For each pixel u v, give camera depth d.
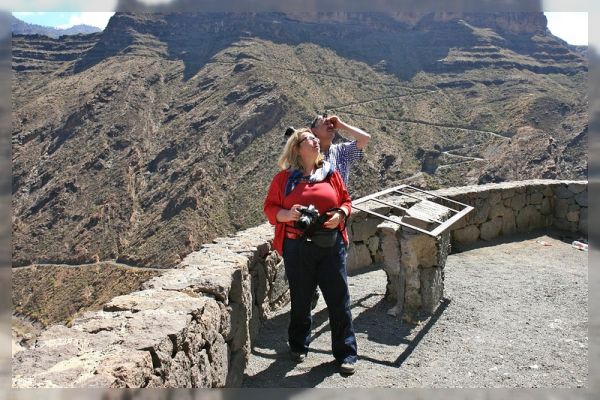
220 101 101.94
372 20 138.00
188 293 3.43
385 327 5.17
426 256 5.44
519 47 133.62
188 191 83.44
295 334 4.36
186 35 133.00
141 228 82.75
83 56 134.00
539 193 9.08
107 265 76.88
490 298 5.92
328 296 4.12
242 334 4.00
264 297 5.04
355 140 4.78
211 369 3.23
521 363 4.38
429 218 5.47
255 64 110.75
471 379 4.10
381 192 6.53
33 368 2.29
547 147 79.62
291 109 96.06
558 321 5.25
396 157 84.94
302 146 4.06
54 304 69.06
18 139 104.75
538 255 7.71
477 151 88.31
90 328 2.79
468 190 8.37
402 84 116.62
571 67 126.38
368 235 7.24
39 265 79.12
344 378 4.06
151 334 2.69
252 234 5.37
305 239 3.99
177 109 107.56
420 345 4.77
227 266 4.04
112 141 102.12
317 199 3.98
